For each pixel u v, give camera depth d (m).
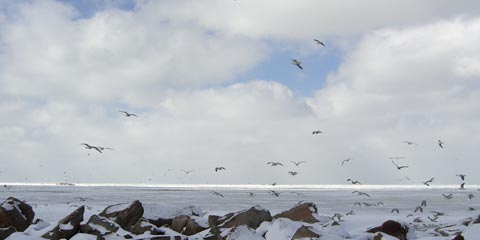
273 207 61.88
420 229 26.12
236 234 19.31
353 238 20.12
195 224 23.92
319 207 63.03
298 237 19.33
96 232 20.64
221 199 94.75
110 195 113.88
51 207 48.44
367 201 85.25
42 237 20.34
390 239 19.55
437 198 101.50
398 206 65.69
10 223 22.59
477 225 21.86
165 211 26.66
